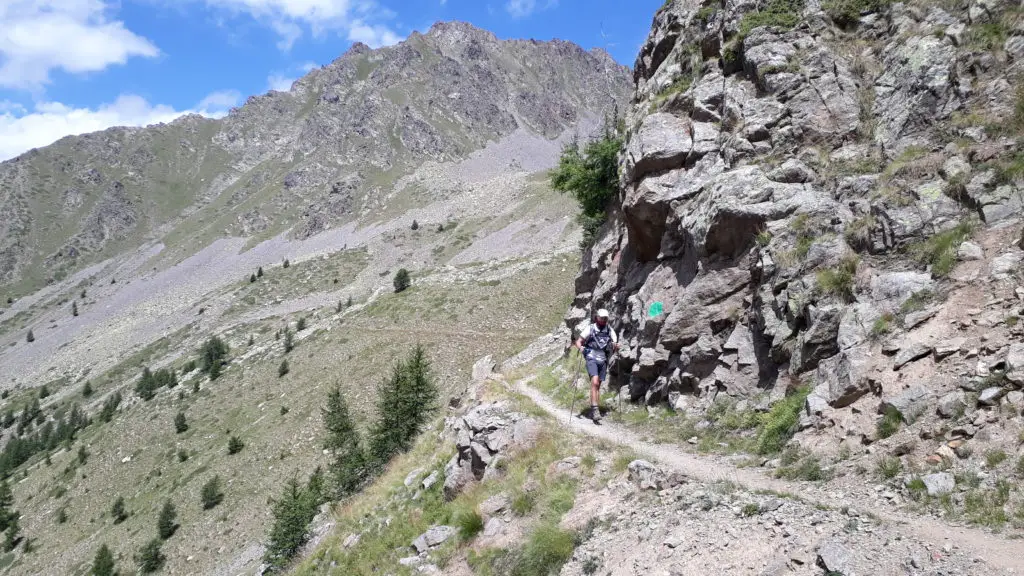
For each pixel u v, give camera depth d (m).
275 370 90.31
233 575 42.66
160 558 52.50
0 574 65.62
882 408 7.20
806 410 8.30
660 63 22.42
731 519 6.27
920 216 9.48
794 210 11.58
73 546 64.31
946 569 4.42
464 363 70.31
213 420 80.88
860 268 9.69
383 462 35.41
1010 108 10.00
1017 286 7.32
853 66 13.80
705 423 10.55
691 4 21.50
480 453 11.77
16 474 96.81
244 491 58.09
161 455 76.06
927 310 8.05
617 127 26.05
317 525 26.44
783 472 7.29
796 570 5.12
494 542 8.99
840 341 8.73
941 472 5.75
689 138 16.33
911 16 13.55
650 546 6.49
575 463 9.53
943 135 10.80
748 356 11.06
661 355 13.00
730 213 12.30
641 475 8.12
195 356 128.50
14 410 140.38
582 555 7.17
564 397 15.80
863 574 4.68
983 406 6.17
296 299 153.75
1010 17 11.21
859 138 12.57
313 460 58.19
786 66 14.56
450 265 143.12
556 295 86.69
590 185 26.86
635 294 16.78
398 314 96.56
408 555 11.13
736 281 12.16
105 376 140.00
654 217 16.17
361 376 74.75
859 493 6.12
